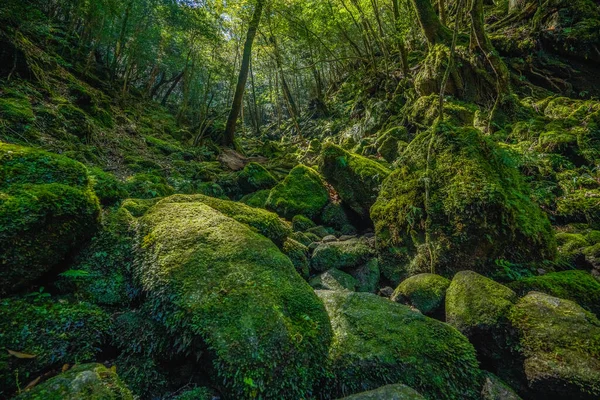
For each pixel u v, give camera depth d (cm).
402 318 267
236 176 925
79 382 164
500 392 221
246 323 220
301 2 1400
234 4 1259
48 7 1432
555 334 229
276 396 201
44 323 214
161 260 272
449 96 862
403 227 447
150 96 2295
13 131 566
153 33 1658
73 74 1318
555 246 373
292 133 2222
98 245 294
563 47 870
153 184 641
